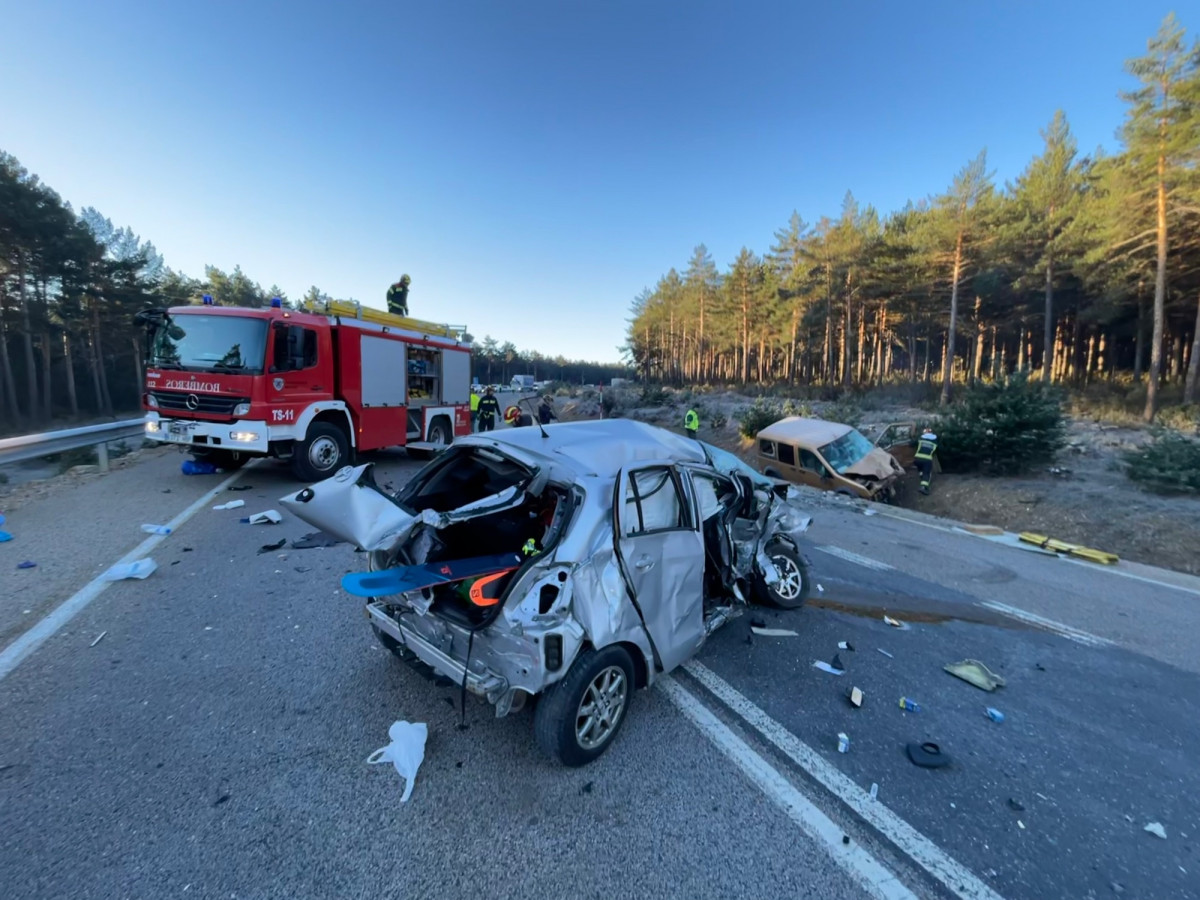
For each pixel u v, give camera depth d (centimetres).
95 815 246
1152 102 2311
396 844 240
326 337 945
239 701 335
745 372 6275
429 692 353
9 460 984
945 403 3144
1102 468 1382
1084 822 278
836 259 4438
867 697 382
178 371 839
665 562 336
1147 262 2636
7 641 389
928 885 235
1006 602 595
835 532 869
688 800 275
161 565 545
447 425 1320
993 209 3428
